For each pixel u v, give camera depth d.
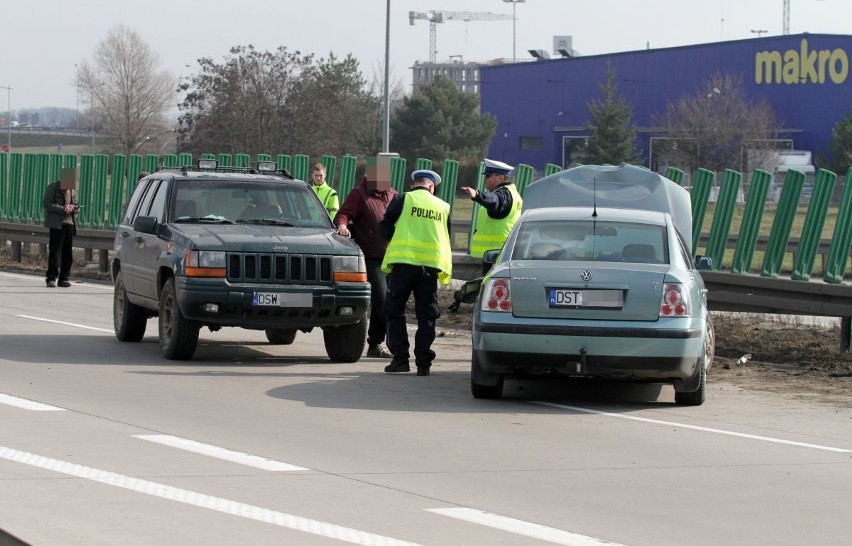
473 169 156.88
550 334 31.16
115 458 23.97
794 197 44.94
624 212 34.91
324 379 36.47
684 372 31.52
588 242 33.38
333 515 19.97
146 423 28.00
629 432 28.77
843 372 39.81
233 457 24.48
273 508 20.33
